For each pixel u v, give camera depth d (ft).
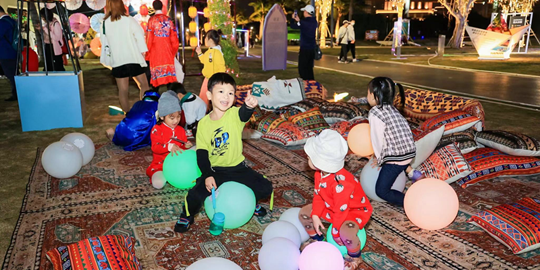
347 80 39.68
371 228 11.66
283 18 47.85
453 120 16.17
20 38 21.93
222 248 10.63
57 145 14.97
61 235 11.15
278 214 12.52
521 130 21.54
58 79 21.67
